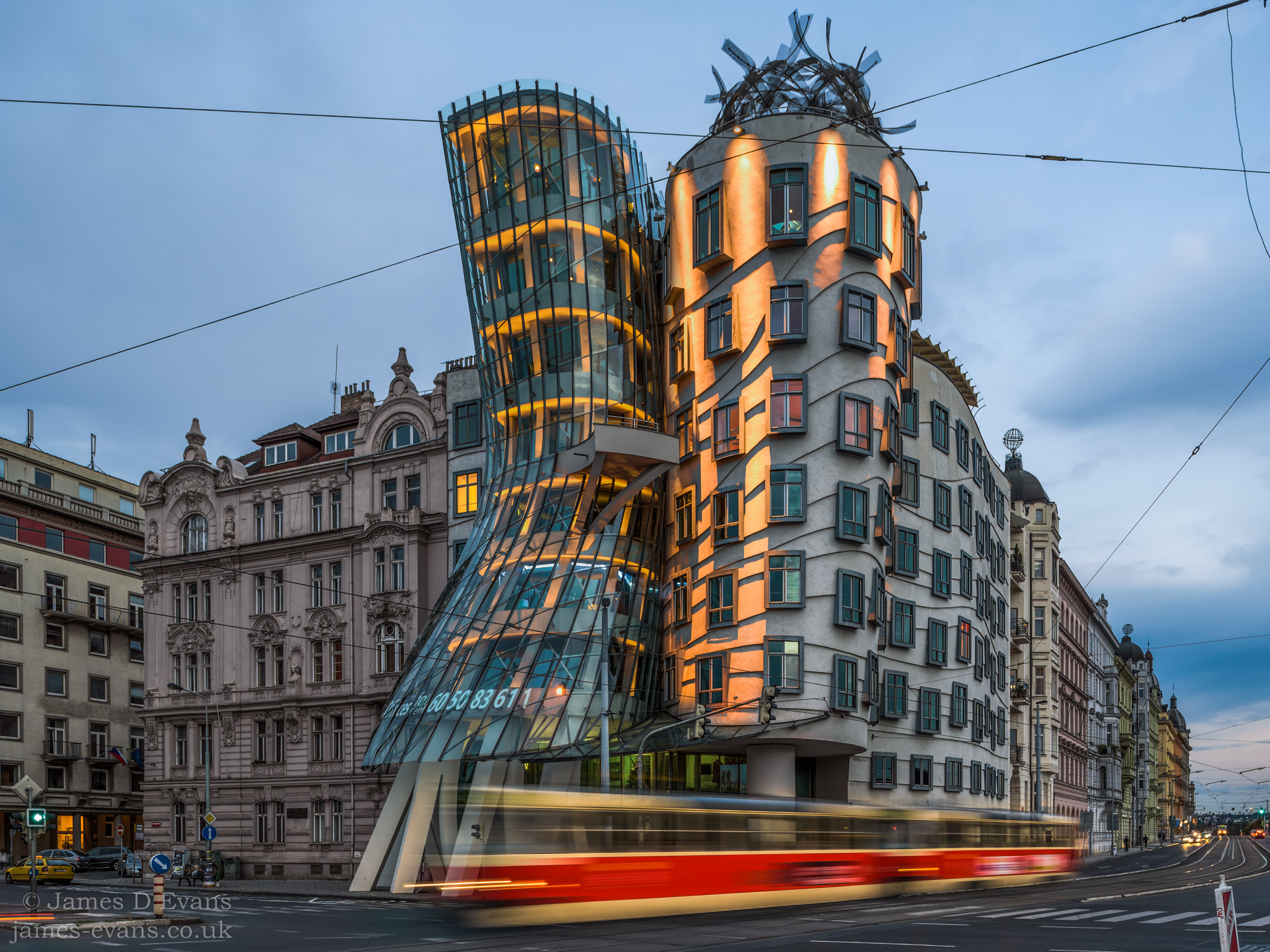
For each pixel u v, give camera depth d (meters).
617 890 25.78
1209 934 20.75
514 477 51.19
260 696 63.69
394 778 57.91
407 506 61.34
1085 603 109.38
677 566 47.44
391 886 45.09
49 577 83.00
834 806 32.25
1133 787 147.25
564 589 46.25
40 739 80.56
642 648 46.62
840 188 45.59
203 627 66.88
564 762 44.47
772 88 48.50
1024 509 84.50
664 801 27.39
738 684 43.03
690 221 48.00
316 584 63.12
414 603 59.28
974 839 39.81
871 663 44.72
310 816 60.53
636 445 45.72
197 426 70.12
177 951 20.91
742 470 44.91
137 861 61.88
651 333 51.84
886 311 46.44
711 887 27.64
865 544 44.75
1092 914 25.66
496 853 25.19
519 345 51.88
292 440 68.94
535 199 51.75
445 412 60.88
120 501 93.06
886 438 45.72
